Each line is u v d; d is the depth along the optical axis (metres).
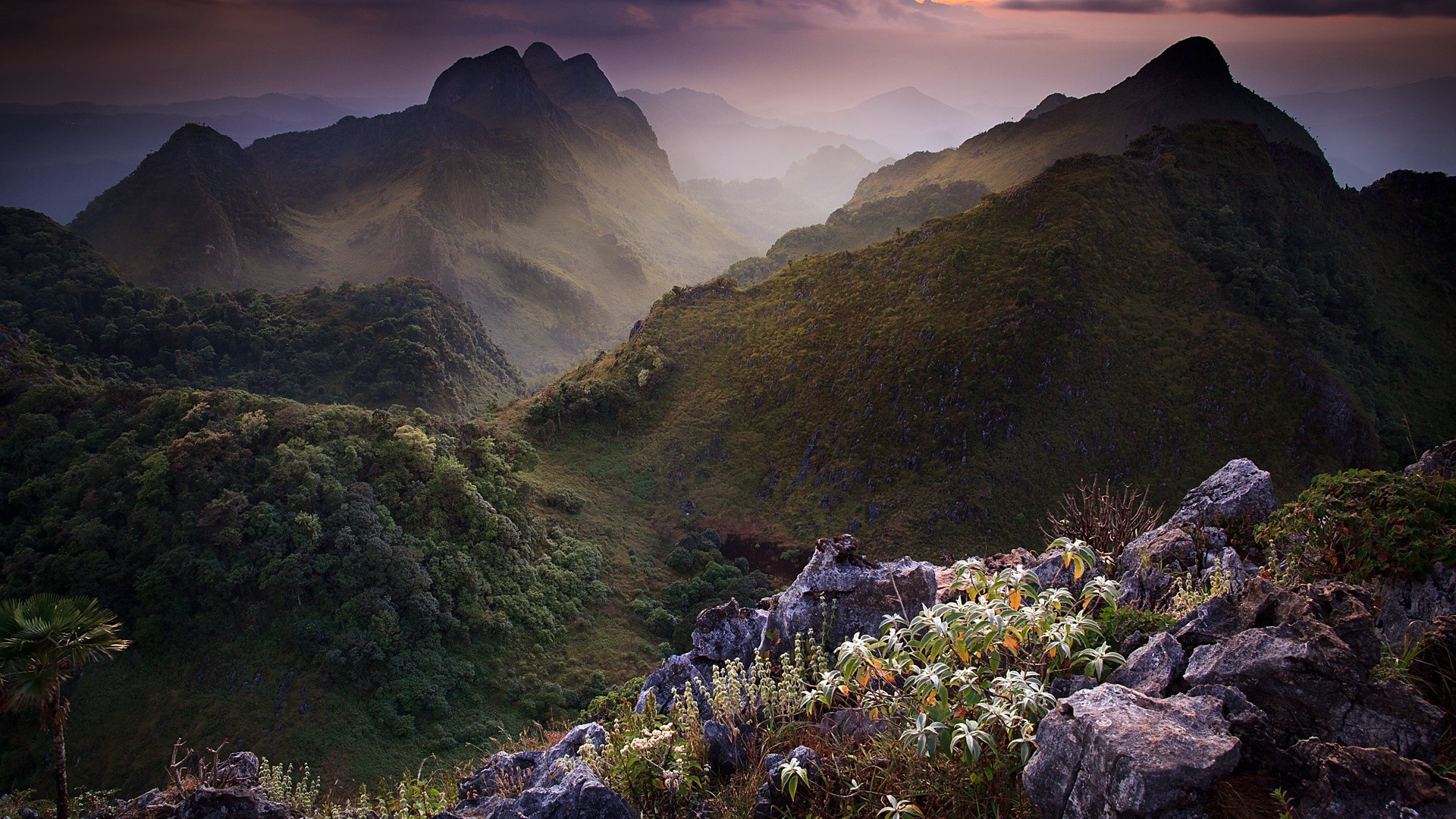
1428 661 6.22
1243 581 8.16
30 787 50.41
